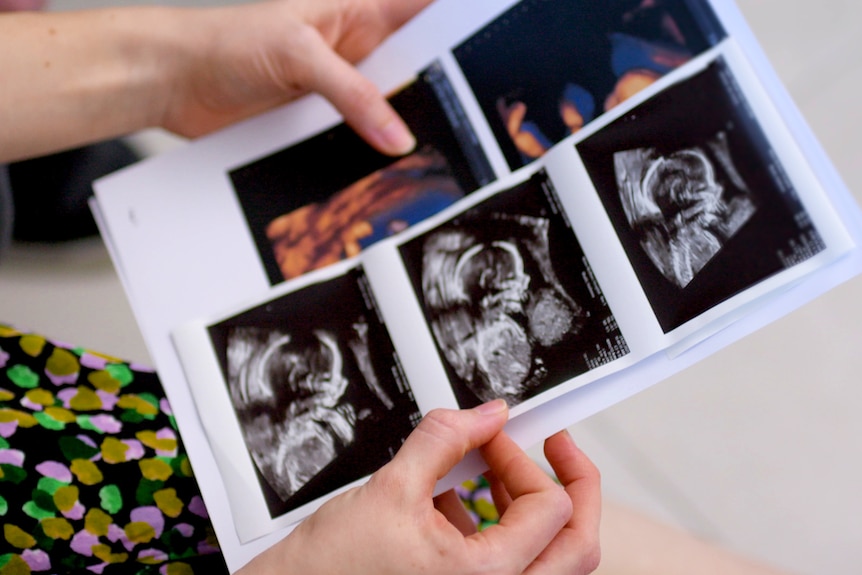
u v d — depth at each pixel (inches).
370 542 12.9
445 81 16.9
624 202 15.0
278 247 17.2
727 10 14.9
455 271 16.0
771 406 30.5
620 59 15.5
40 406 17.0
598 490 15.0
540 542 13.3
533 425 15.1
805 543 29.6
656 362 14.6
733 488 30.4
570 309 15.2
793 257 14.1
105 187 18.0
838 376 29.9
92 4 33.6
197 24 18.1
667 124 14.9
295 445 16.1
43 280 32.5
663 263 14.6
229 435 16.3
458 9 16.9
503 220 15.9
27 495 15.7
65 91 18.0
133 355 32.0
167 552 16.8
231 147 17.9
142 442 17.6
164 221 17.7
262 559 13.4
